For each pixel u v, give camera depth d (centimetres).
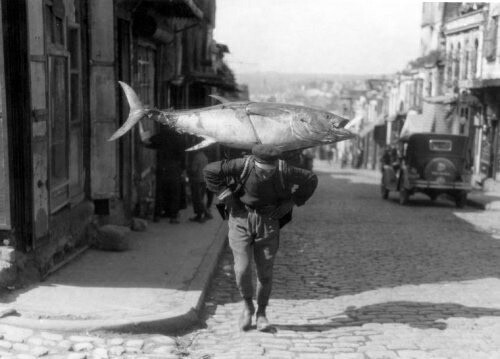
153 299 702
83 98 947
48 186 757
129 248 958
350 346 613
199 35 2278
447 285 895
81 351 569
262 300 652
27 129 698
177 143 1217
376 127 5222
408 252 1165
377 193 2625
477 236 1398
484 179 2786
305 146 575
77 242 899
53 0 790
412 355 589
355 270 998
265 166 599
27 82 690
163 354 575
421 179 2075
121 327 609
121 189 1070
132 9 1109
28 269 724
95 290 724
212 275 876
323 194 2495
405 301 795
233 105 588
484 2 2962
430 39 4212
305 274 962
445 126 3347
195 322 668
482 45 3025
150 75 1407
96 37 942
